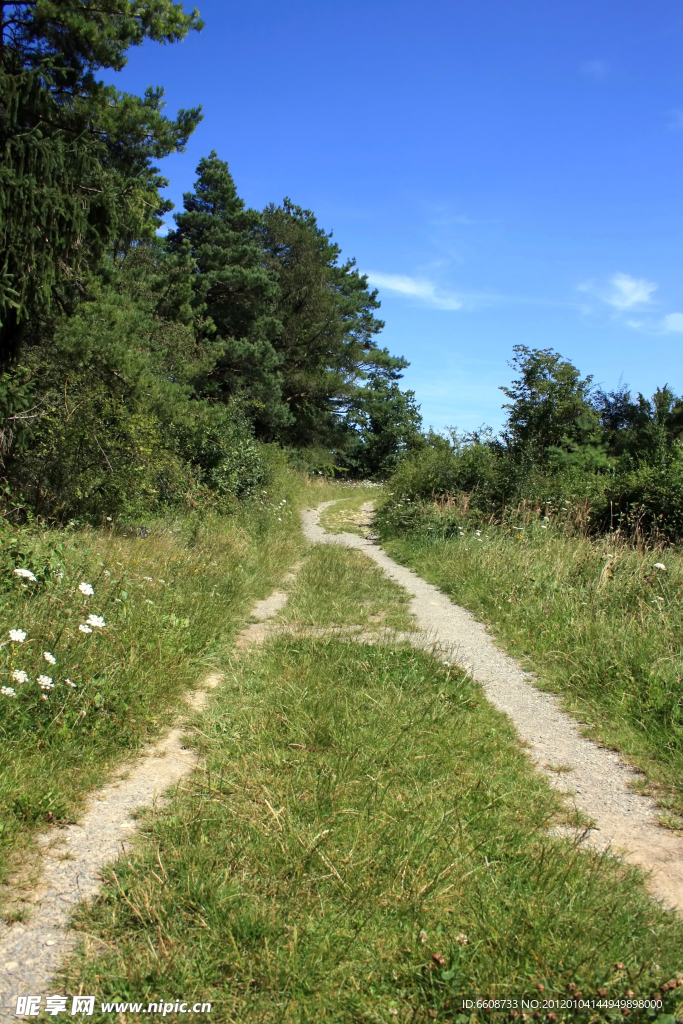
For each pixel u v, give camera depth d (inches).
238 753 157.4
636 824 138.5
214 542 416.8
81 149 411.2
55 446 441.1
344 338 1678.2
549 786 153.0
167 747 161.8
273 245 1582.2
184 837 119.6
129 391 489.7
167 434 590.6
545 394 692.7
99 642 195.6
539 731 186.9
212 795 137.0
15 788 129.6
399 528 662.5
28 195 368.8
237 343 1239.5
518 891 109.0
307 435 1686.8
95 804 133.2
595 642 244.7
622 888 112.6
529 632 281.3
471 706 199.3
